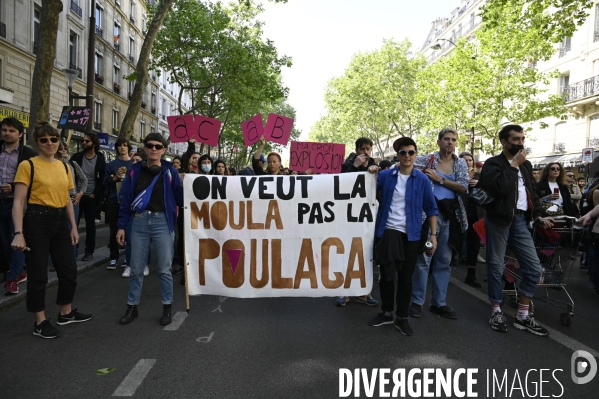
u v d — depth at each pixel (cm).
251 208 484
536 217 479
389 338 427
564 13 1347
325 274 481
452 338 429
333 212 481
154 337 422
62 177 435
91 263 745
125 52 3288
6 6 1817
